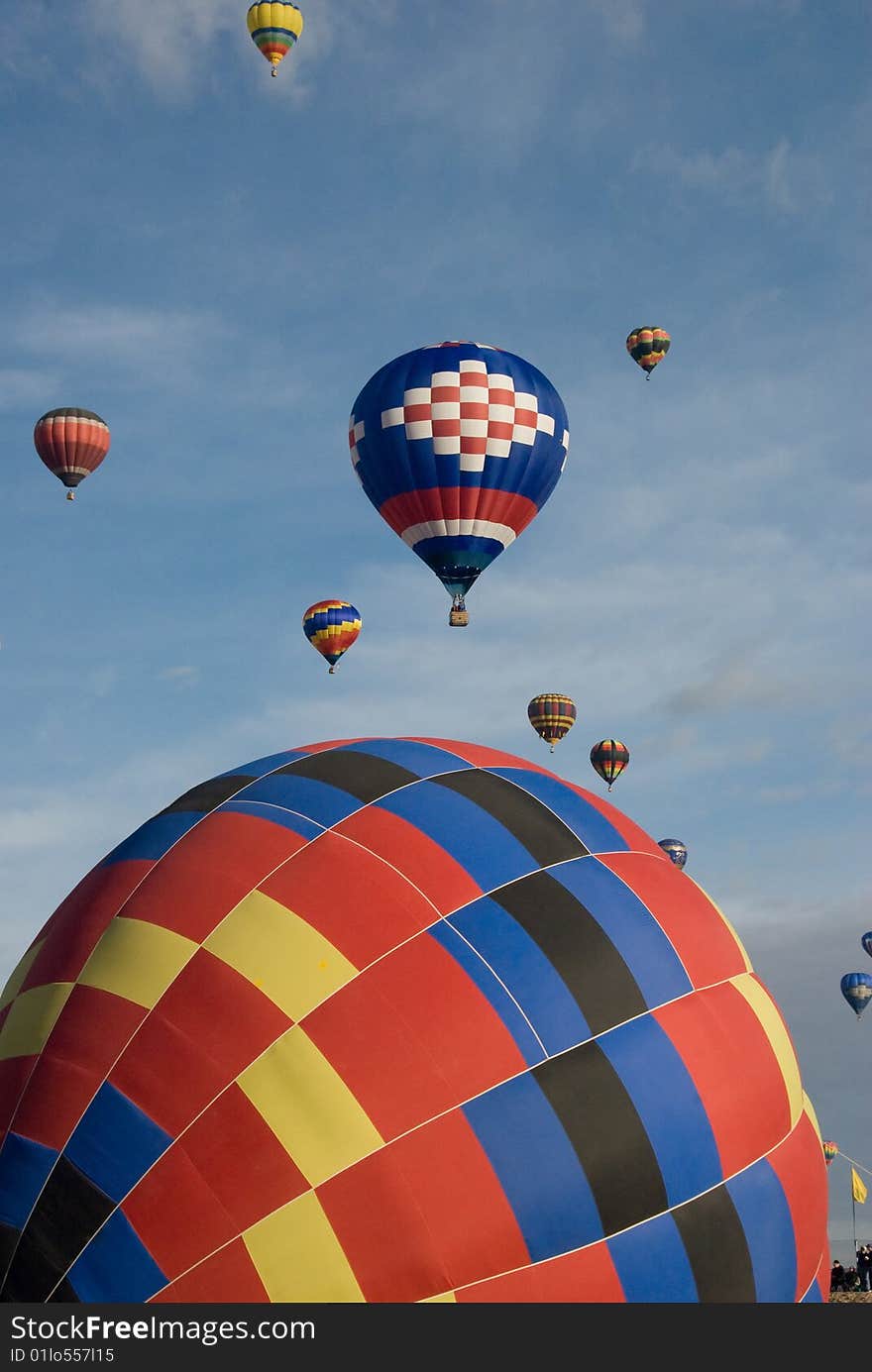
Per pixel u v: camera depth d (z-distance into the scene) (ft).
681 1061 34.32
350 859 35.06
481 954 33.68
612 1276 31.60
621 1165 32.30
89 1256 29.78
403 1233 30.27
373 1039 31.78
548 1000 33.45
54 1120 31.35
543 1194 31.35
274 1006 32.04
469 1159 31.04
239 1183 30.22
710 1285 32.83
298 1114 30.81
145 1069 31.50
